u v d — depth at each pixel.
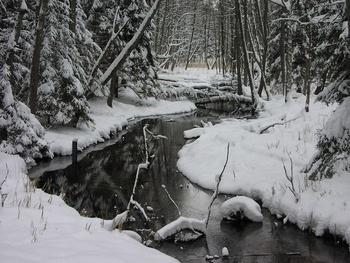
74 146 12.56
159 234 6.66
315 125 13.09
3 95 11.20
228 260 6.01
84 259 3.45
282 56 20.69
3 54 13.48
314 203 7.08
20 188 6.93
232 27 36.97
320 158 7.63
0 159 9.30
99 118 19.12
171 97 30.92
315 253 6.15
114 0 22.33
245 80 34.25
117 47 22.92
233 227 7.39
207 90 32.22
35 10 14.68
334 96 7.42
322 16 8.02
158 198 9.25
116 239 4.56
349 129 6.87
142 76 24.92
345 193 6.92
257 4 23.81
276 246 6.49
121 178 11.09
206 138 13.95
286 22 18.89
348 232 6.09
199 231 6.97
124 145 15.87
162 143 16.23
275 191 8.23
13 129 11.19
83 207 8.70
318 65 8.45
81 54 19.50
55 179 10.92
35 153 11.88
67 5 16.66
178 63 58.47
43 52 14.36
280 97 22.86
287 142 11.45
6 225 4.47
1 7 13.15
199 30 58.72
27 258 3.36
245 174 9.70
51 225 4.67
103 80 19.69
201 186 10.09
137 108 25.42
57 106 14.61
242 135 13.36
